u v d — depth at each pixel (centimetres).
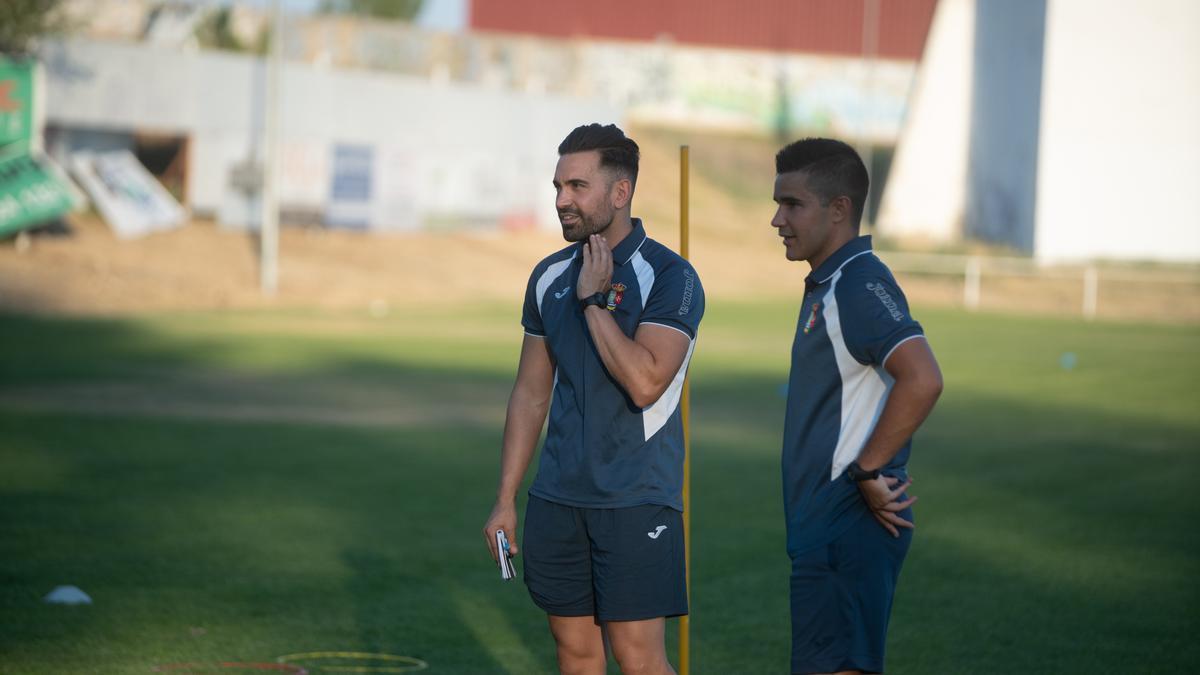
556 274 1383
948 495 3278
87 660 1819
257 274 9800
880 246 14562
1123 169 13775
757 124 17362
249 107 10850
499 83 15050
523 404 1420
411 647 1930
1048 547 2678
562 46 15650
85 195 10056
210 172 10688
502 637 1995
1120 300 12281
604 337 1259
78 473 3300
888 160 16662
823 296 1272
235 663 1825
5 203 8900
